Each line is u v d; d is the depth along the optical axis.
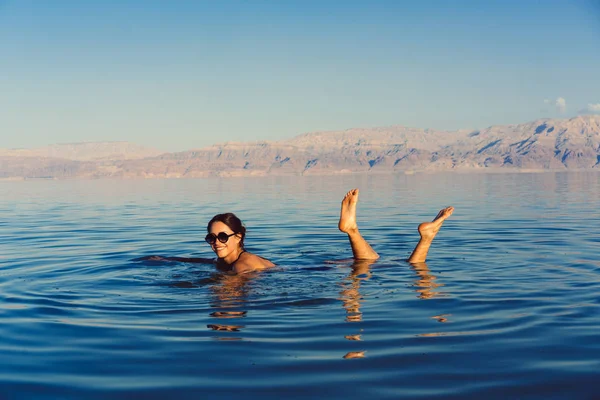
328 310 5.45
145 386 3.59
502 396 3.36
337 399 3.34
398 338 4.52
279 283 6.71
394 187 54.09
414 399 3.33
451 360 3.98
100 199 34.47
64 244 11.73
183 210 23.00
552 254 9.23
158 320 5.17
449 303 5.71
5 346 4.46
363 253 8.30
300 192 42.91
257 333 4.69
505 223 15.24
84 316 5.36
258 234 13.00
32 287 6.86
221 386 3.56
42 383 3.67
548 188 44.91
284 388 3.51
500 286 6.55
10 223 17.22
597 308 5.43
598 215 17.78
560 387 3.47
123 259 9.22
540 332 4.64
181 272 7.52
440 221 8.02
